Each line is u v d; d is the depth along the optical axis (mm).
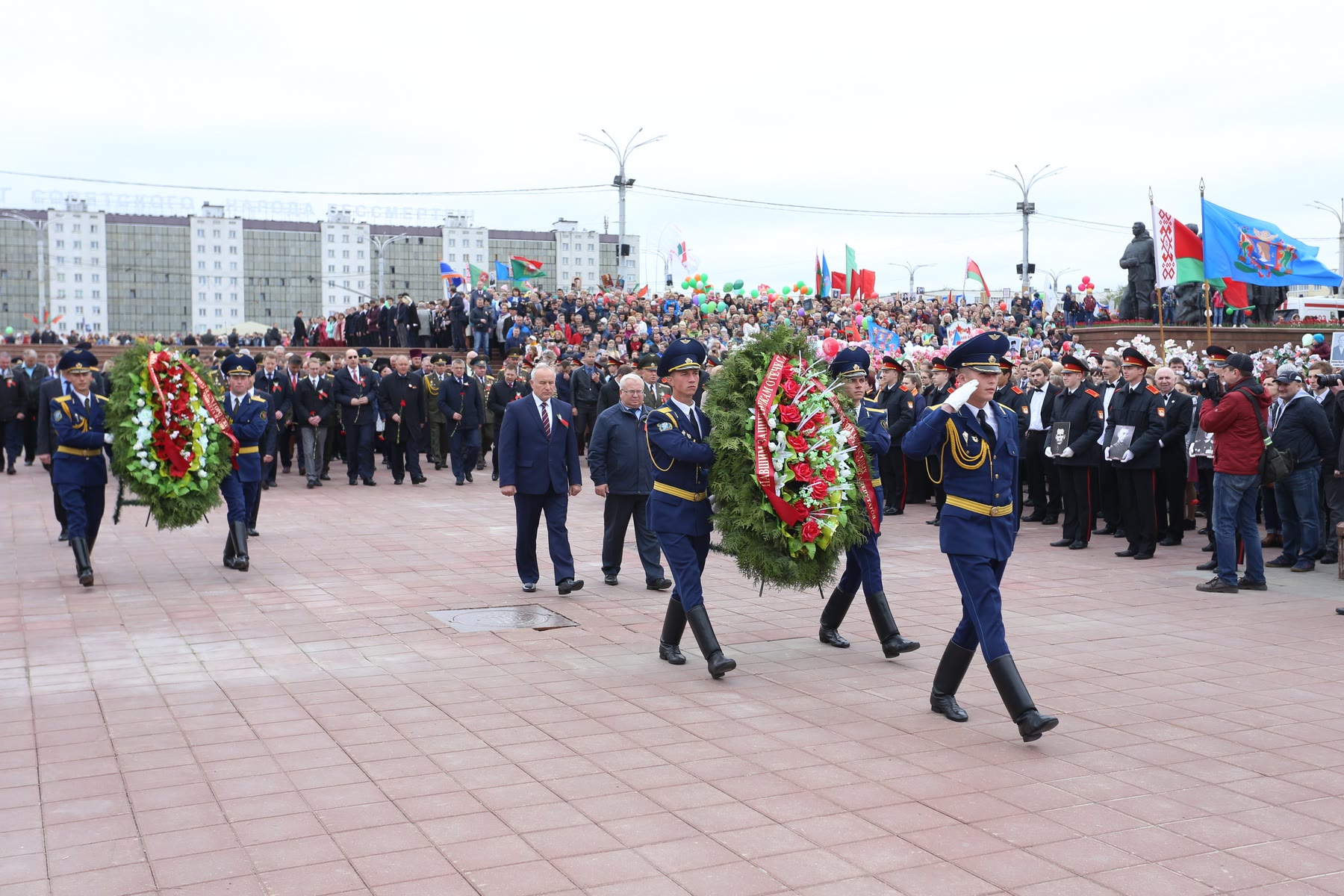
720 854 4539
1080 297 39844
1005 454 6352
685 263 45312
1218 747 5898
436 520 14938
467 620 9047
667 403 7676
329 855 4531
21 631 8570
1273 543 13078
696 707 6625
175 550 12492
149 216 129625
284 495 17781
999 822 4883
